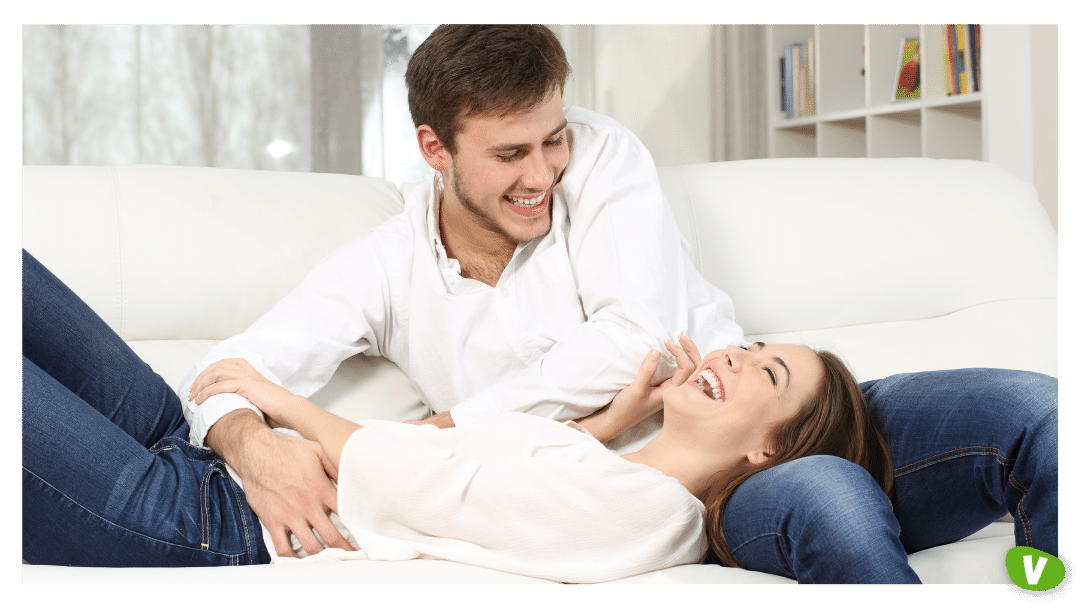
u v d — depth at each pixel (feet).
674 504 3.39
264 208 4.87
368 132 9.95
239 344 4.26
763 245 5.15
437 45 4.12
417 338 4.59
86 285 4.42
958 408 3.55
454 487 3.39
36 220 4.42
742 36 11.83
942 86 9.33
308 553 3.62
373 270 4.59
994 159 8.36
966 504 3.57
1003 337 4.95
